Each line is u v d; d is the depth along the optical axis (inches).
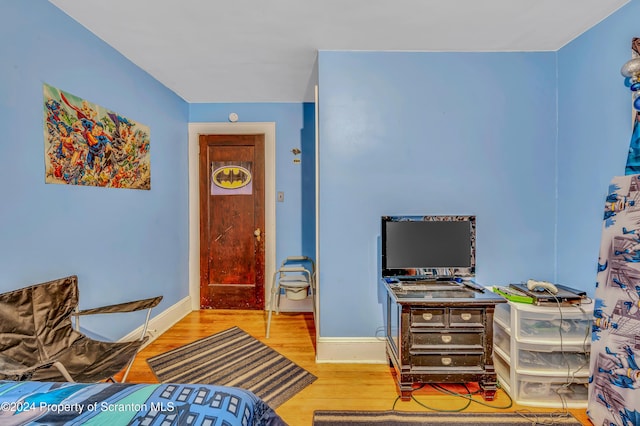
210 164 127.3
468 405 65.4
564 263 81.4
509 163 84.2
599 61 70.5
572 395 66.2
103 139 77.3
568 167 79.8
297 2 62.9
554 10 66.0
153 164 100.4
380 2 63.0
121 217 84.6
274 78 103.0
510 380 68.5
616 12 66.1
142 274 94.3
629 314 55.2
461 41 78.7
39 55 59.9
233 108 127.1
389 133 83.7
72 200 68.2
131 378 75.6
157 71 96.3
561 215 82.4
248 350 91.0
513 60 83.5
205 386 36.0
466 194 84.4
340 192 84.0
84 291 71.7
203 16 67.6
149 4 63.1
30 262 58.7
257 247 126.6
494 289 77.0
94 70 74.3
